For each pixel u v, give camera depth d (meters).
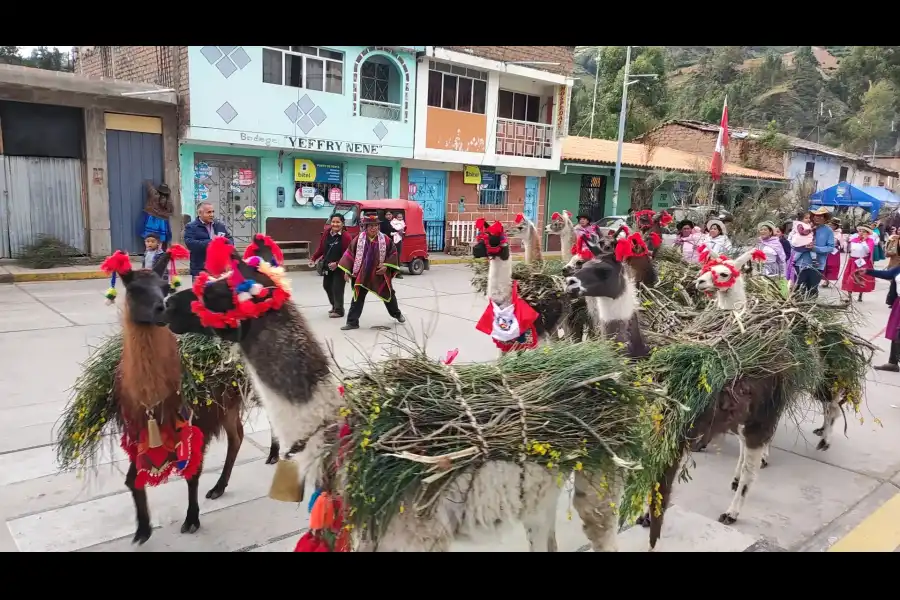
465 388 2.75
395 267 9.18
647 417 3.02
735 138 33.94
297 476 2.56
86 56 19.83
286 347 2.49
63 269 12.98
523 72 20.98
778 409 4.20
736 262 5.16
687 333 4.45
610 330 4.15
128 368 3.18
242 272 2.49
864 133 59.62
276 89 15.88
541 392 2.77
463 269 17.22
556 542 3.65
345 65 17.05
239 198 16.28
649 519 4.11
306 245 17.33
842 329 5.06
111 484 4.33
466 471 2.54
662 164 26.98
